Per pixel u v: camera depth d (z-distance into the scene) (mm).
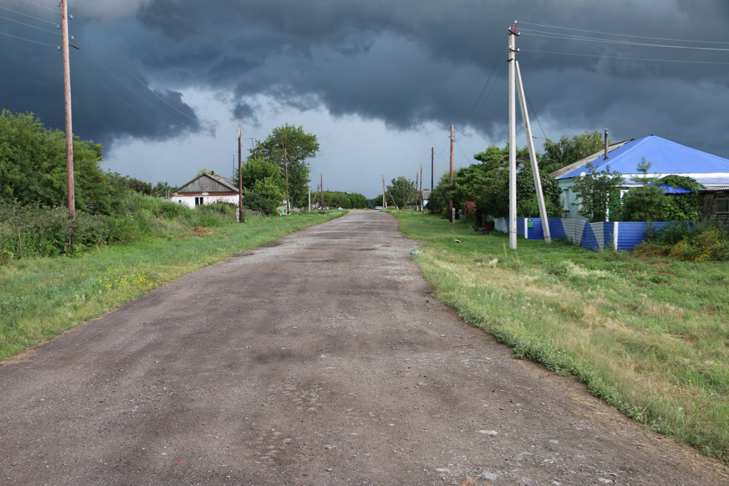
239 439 4402
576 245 24656
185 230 30781
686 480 3830
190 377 6102
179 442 4355
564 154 49156
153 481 3723
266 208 67250
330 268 15805
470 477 3777
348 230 36688
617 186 24266
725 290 14242
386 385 5773
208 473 3826
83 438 4469
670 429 4719
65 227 19188
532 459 4082
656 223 21281
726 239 19609
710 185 24922
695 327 10547
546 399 5438
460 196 48031
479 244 25453
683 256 19156
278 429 4602
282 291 11898
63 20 19703
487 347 7406
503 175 32688
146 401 5344
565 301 11688
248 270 15383
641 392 5609
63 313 9391
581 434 4590
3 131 22984
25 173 23031
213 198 69062
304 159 103875
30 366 6680
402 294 11523
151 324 8891
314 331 8258
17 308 9547
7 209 19281
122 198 28031
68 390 5727
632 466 4016
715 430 4711
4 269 14719
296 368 6391
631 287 14688
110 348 7457
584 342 7734
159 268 15031
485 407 5168
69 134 20172
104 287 11625
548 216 30500
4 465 3996
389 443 4324
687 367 7660
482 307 9555
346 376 6070
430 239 28109
